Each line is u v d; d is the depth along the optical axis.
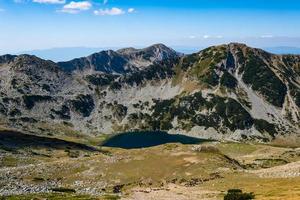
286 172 128.75
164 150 176.62
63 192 133.00
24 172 170.38
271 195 92.75
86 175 161.88
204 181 134.50
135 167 162.25
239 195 92.12
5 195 119.69
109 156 180.25
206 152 172.50
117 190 142.50
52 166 176.50
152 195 112.25
